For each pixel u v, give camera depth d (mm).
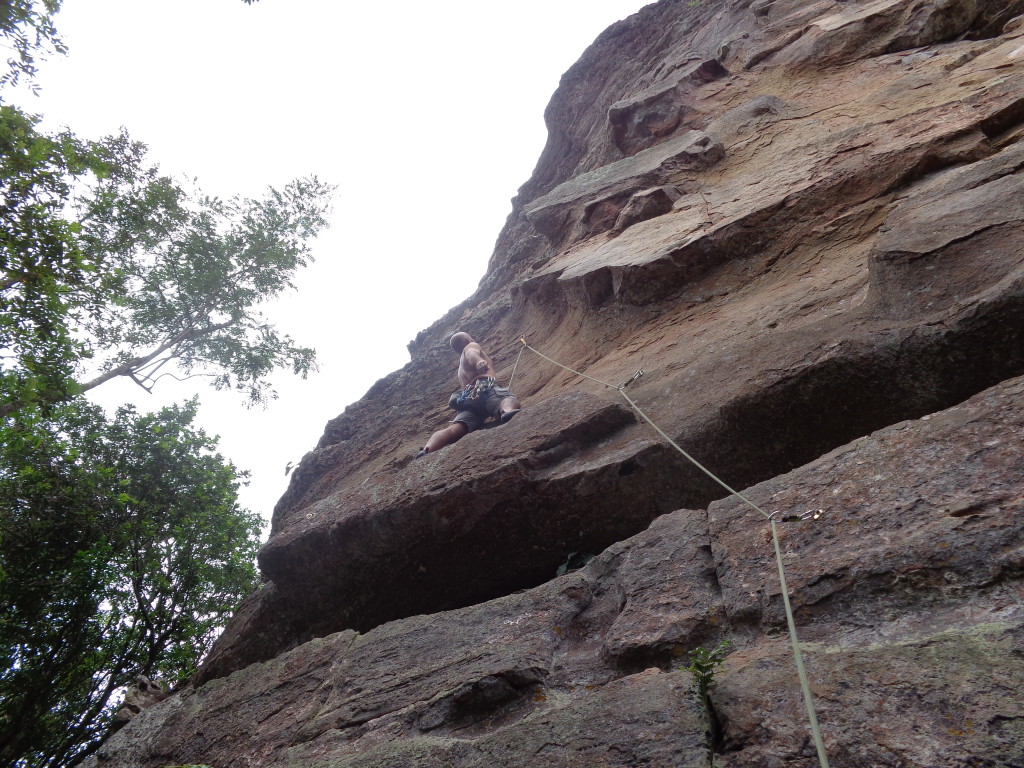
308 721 3455
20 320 9594
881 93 7566
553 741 2350
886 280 4195
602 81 15742
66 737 11828
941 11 8312
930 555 2344
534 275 8531
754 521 3061
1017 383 2896
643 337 6574
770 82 9500
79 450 13805
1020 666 1860
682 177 8258
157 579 13188
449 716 2855
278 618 5910
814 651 2264
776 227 6363
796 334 4457
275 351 20578
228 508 14891
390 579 5324
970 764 1662
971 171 4605
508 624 3371
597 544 4602
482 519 4859
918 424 3010
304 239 20531
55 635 11656
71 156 9789
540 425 5047
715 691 2264
